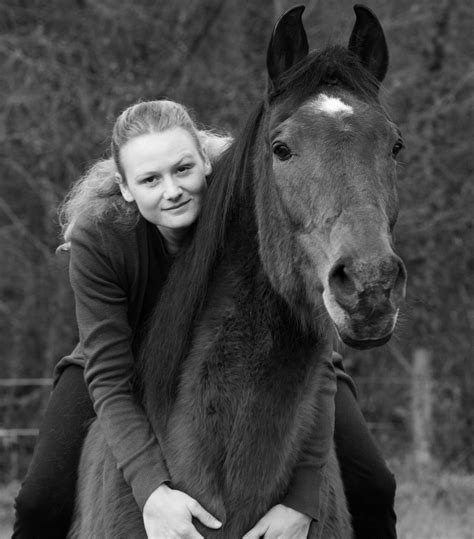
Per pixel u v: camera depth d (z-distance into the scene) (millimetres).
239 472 4684
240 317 4793
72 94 17094
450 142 17359
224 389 4738
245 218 4941
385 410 16703
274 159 4625
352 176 4363
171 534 4629
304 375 4805
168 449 4820
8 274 18406
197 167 5078
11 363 18281
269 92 4867
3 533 11219
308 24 17609
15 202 18688
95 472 5281
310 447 5055
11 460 15438
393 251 4262
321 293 4492
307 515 4879
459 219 17094
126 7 17484
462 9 17750
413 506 12422
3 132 16250
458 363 17125
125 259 5172
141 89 16938
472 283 17531
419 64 17812
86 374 5086
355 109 4559
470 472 15477
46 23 18531
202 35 18422
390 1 17719
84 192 5547
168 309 4965
